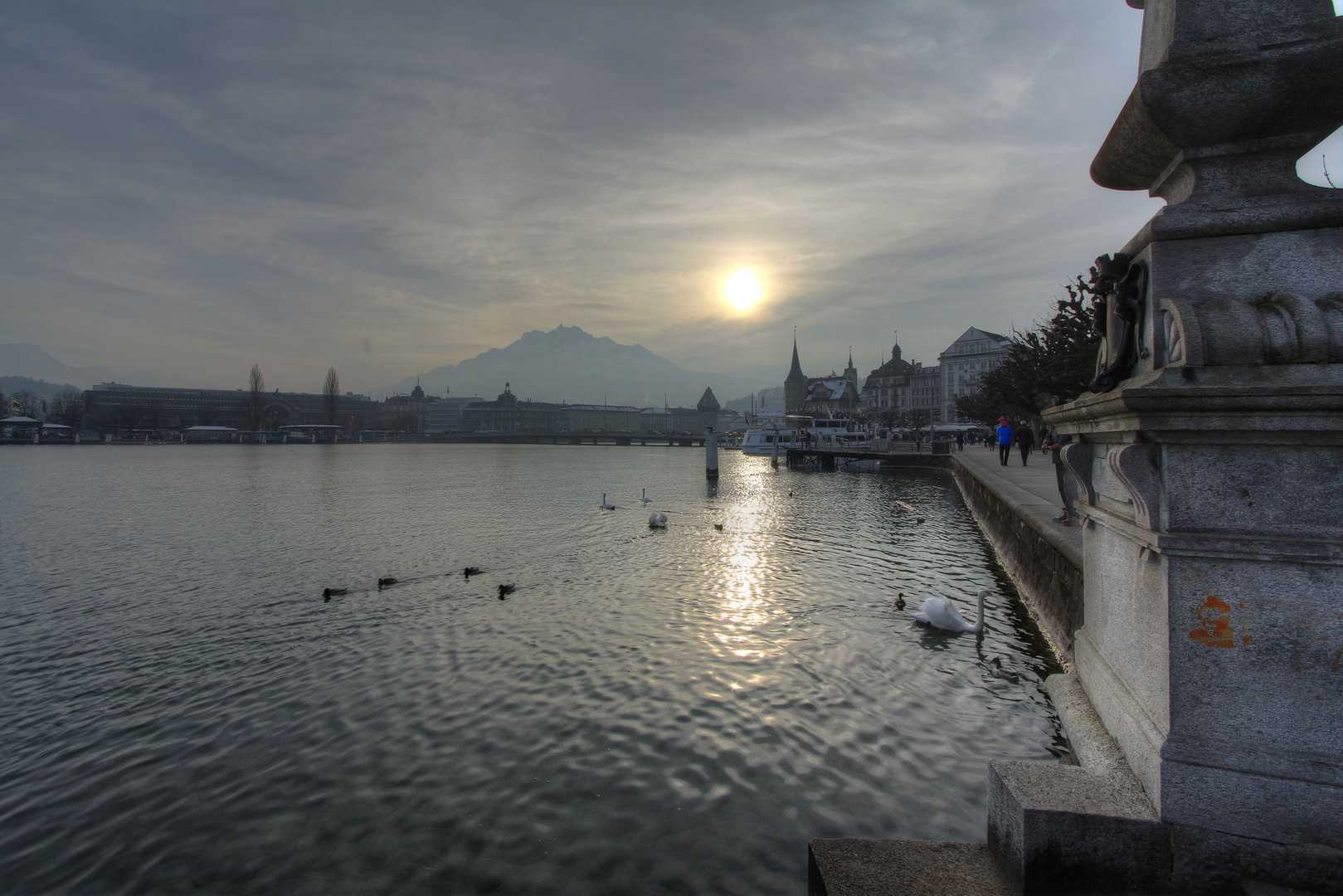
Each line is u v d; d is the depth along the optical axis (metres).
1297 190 3.56
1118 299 4.13
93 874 6.14
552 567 18.58
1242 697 3.20
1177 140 3.73
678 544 22.33
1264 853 3.12
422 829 6.57
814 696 9.29
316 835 6.55
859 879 3.64
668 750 7.88
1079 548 10.22
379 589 16.28
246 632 12.95
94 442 171.25
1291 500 3.18
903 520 28.02
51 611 14.84
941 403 140.88
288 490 46.59
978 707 8.88
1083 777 3.69
